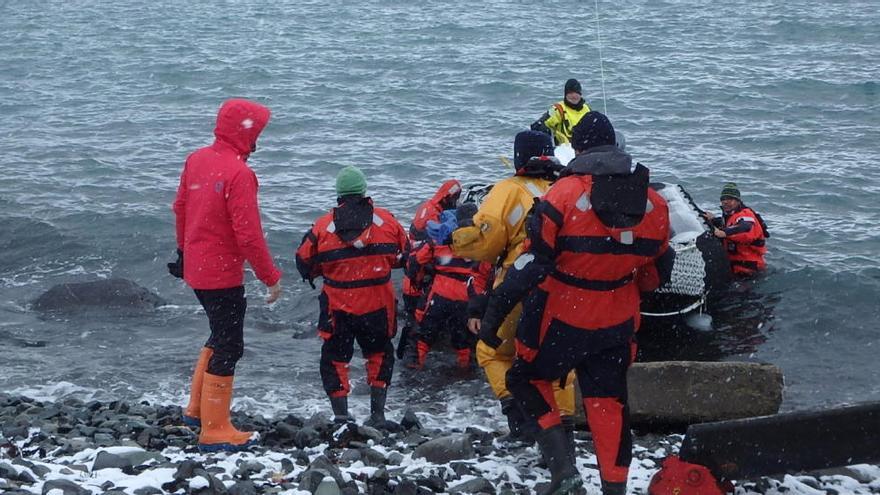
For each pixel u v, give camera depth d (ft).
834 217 51.80
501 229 18.81
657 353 34.81
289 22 144.46
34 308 39.32
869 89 87.71
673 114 79.61
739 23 130.93
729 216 41.16
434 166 64.49
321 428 23.41
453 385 31.76
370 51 115.55
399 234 25.73
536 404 17.76
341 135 73.97
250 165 64.59
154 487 17.56
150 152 69.62
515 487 19.20
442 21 140.87
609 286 16.61
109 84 98.78
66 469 18.49
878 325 36.40
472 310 20.62
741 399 25.84
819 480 19.70
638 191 16.19
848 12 137.80
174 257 46.26
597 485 19.25
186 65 107.86
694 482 17.92
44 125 79.36
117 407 26.40
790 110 80.53
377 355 26.27
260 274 20.84
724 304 38.50
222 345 21.61
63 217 51.70
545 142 19.16
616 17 140.36
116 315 38.52
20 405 26.96
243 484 17.90
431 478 18.75
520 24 136.26
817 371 32.83
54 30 140.77
